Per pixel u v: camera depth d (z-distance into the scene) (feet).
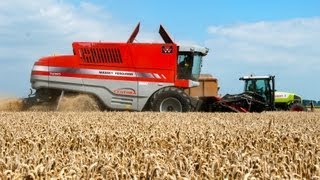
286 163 25.93
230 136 39.75
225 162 24.47
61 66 86.17
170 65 84.99
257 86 105.81
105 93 85.30
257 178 21.95
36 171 21.25
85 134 39.11
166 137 38.93
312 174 24.66
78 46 86.17
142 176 22.12
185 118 64.23
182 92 84.02
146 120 58.44
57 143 34.94
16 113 73.00
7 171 21.21
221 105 91.45
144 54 85.30
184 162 24.72
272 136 40.19
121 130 43.75
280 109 121.08
